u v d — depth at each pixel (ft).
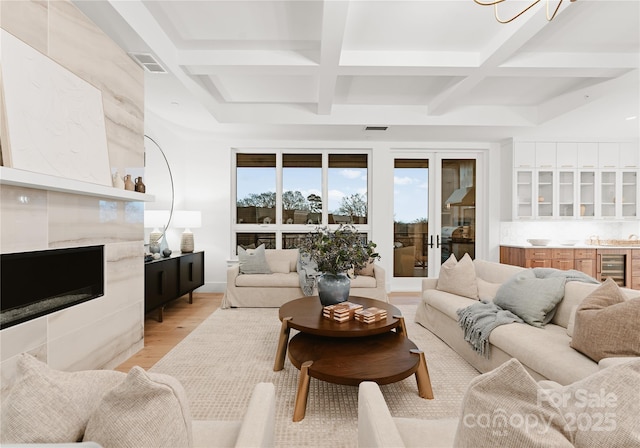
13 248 5.86
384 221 18.62
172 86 11.25
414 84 12.83
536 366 6.32
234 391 7.31
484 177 18.90
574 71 10.22
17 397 2.25
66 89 6.83
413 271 19.16
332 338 8.16
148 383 2.23
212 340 10.53
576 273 8.63
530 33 8.22
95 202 7.97
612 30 8.75
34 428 2.17
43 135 6.23
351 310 8.73
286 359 9.05
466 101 14.80
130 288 9.37
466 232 19.12
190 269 15.06
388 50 9.94
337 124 15.37
